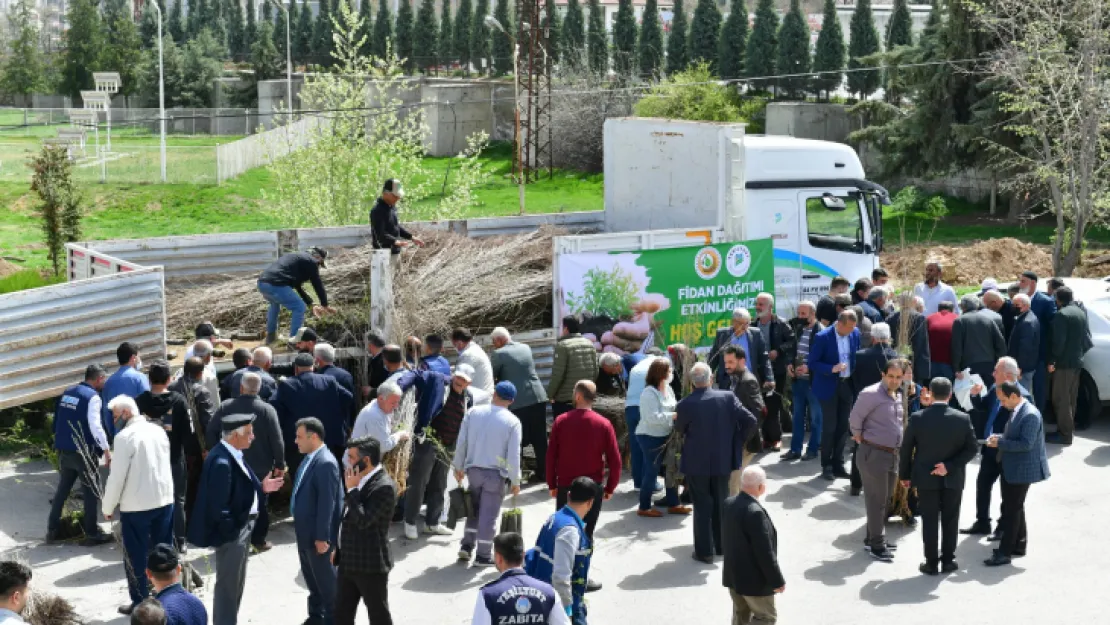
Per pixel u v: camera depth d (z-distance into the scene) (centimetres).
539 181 5075
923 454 1016
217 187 4484
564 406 1288
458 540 1116
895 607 961
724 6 8506
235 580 870
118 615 934
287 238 1534
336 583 873
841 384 1280
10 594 667
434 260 1451
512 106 6288
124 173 4706
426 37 8025
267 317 1352
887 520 1167
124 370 1116
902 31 5128
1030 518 1174
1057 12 2650
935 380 1020
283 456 1024
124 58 8931
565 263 1388
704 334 1485
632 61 6044
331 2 8688
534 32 5028
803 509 1205
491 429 1021
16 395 1170
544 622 673
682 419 1048
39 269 2445
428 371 1126
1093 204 2547
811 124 4847
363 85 2888
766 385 1307
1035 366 1384
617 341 1424
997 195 4041
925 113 3803
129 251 1459
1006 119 3544
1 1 11919
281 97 7681
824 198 1625
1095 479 1287
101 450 1078
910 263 2745
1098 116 2497
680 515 1195
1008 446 1036
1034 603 968
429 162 5775
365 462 828
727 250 1490
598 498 1019
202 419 1073
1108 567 1045
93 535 1097
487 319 1427
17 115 7569
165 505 938
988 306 1407
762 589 819
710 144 1566
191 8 10281
